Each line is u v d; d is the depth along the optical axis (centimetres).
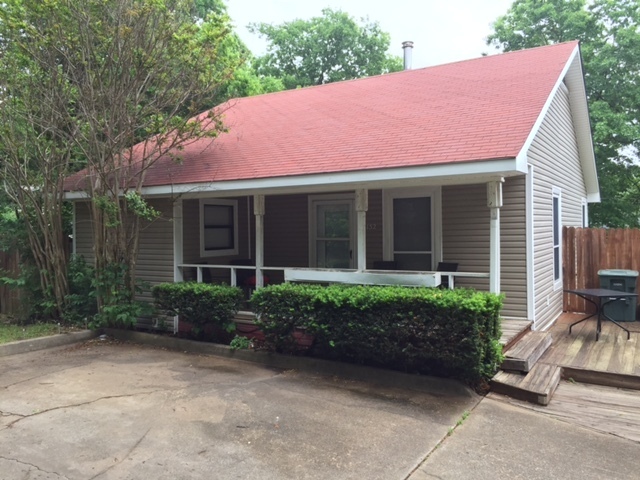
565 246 971
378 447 398
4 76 798
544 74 862
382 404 500
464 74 1015
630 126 1584
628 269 919
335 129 873
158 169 884
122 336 827
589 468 361
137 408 491
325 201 962
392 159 654
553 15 1814
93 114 775
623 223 1877
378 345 570
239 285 991
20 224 934
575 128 1111
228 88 1349
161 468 364
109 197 806
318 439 415
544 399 489
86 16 759
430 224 827
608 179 1823
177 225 877
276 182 716
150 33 782
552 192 872
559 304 931
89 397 524
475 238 779
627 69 1708
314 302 611
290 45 2877
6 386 563
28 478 347
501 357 552
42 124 821
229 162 835
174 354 731
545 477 349
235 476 352
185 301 763
